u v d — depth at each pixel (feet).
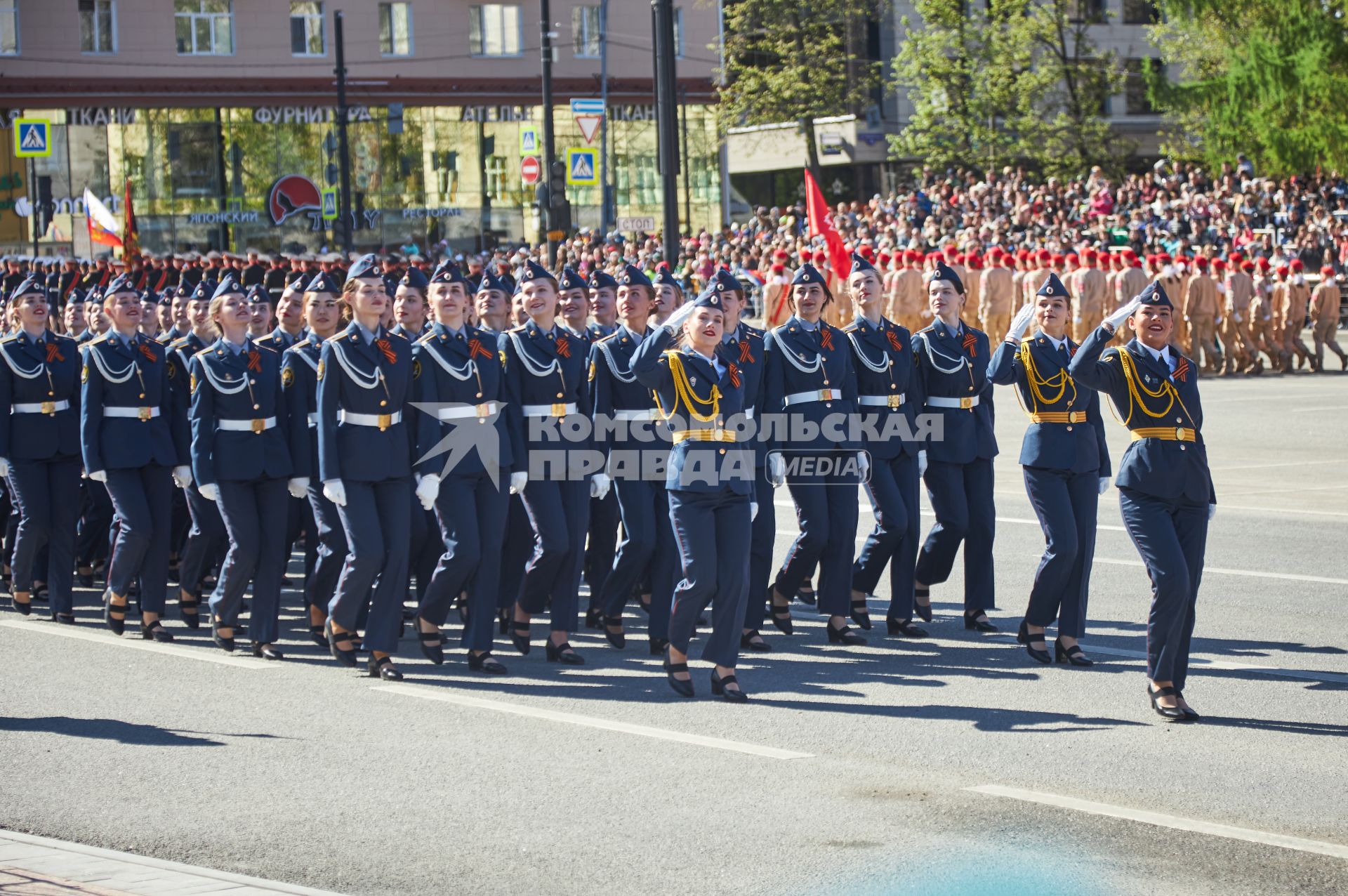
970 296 223.10
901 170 433.07
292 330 84.17
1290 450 139.64
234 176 347.36
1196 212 294.66
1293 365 222.07
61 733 58.13
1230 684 64.34
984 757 54.19
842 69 401.29
